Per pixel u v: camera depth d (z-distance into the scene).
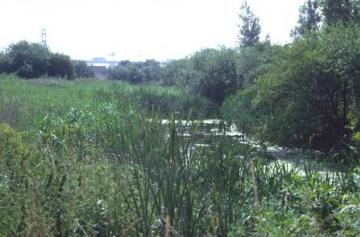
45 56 55.81
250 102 19.94
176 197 6.11
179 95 28.25
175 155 6.27
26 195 5.91
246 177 7.22
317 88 17.42
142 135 6.71
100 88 32.91
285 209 6.25
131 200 6.48
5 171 6.91
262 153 9.25
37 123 13.46
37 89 33.62
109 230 6.25
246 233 5.94
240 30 42.22
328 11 23.92
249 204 6.68
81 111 14.19
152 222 6.17
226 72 30.45
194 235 6.08
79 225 5.83
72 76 57.25
